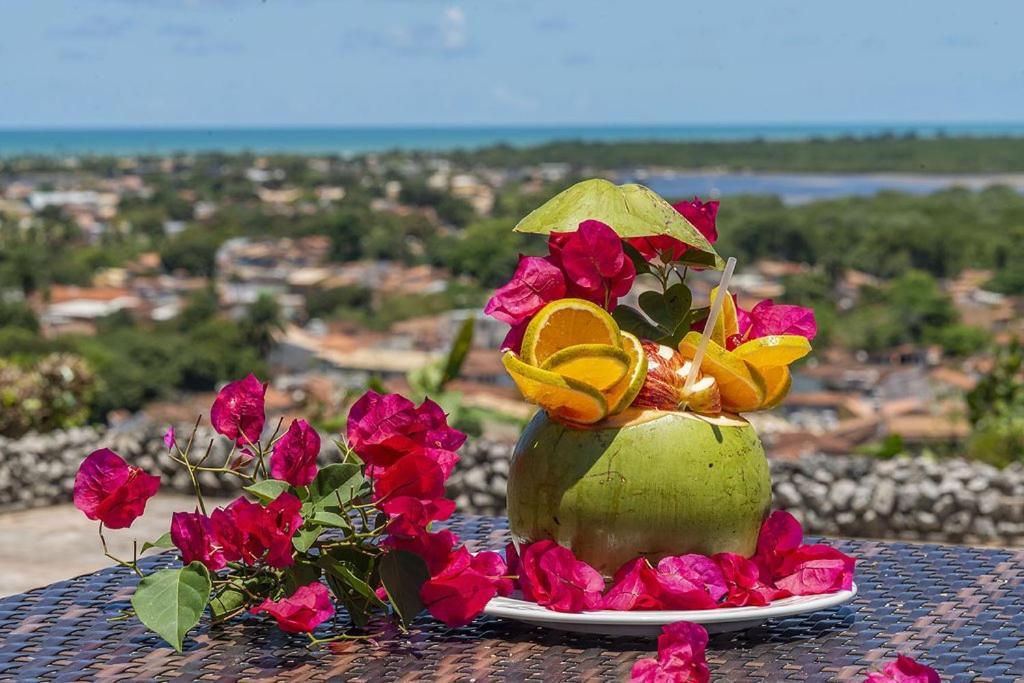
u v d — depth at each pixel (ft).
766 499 4.84
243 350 167.02
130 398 146.82
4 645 4.63
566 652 4.49
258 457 4.73
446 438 4.75
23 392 20.89
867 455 19.07
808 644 4.64
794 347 4.79
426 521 4.55
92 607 5.21
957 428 32.96
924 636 4.74
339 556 4.73
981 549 6.42
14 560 14.96
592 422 4.66
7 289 224.53
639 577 4.58
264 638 4.66
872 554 6.26
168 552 6.26
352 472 4.60
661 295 5.20
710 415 4.81
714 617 4.42
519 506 4.89
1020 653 4.50
